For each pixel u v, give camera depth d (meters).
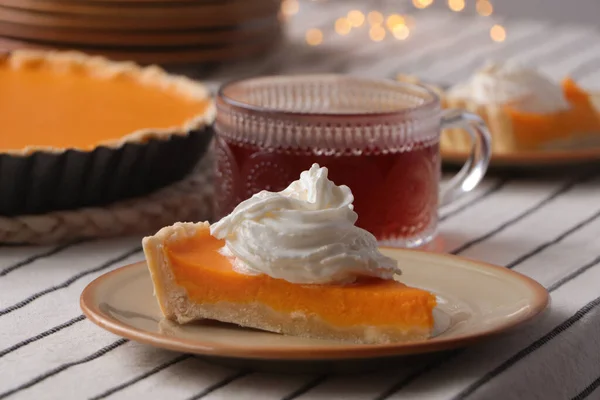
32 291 0.68
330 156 0.71
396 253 0.68
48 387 0.58
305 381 0.59
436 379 0.59
